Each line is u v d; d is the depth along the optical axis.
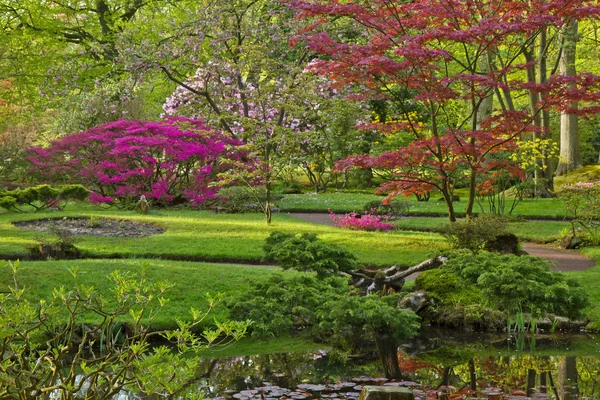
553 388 7.68
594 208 18.70
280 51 26.72
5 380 4.48
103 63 31.38
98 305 4.97
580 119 38.44
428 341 10.06
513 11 15.71
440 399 7.23
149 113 34.94
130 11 34.09
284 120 27.02
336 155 32.91
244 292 11.23
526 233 19.52
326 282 10.88
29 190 22.58
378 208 21.05
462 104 31.34
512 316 10.84
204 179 24.92
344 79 15.47
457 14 15.08
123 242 16.42
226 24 25.36
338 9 15.36
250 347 9.66
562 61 27.64
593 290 12.20
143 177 25.16
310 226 19.11
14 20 33.19
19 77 32.69
